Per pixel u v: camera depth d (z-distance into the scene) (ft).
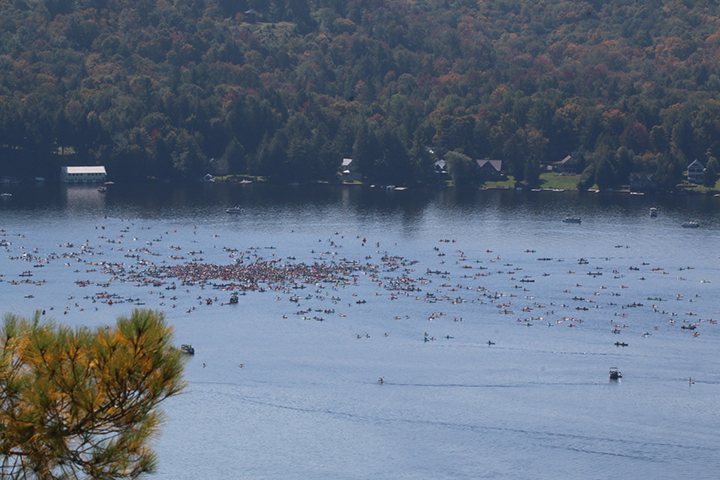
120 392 167.73
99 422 170.60
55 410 166.81
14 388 165.48
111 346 165.78
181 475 568.41
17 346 167.94
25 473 168.25
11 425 162.40
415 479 571.28
